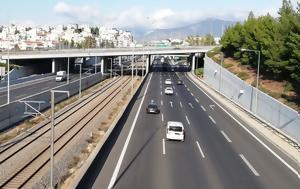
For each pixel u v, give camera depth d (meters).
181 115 54.44
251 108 59.66
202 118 52.62
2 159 31.67
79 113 57.78
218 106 65.12
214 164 30.20
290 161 32.06
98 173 26.16
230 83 75.62
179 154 32.75
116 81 111.38
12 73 111.56
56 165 29.88
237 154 33.75
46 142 38.38
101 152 31.08
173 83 103.56
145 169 27.72
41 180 26.38
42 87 90.25
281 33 59.00
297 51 49.22
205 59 111.06
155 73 137.75
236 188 24.70
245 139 40.19
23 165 29.77
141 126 44.75
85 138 39.69
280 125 46.41
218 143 37.81
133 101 66.94
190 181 25.61
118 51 125.00
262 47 65.25
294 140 38.28
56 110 61.59
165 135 40.31
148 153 32.50
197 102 69.19
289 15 59.28
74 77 118.50
